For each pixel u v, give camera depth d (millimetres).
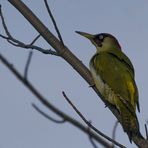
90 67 13688
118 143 7719
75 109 7719
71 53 11430
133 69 13820
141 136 9375
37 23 11461
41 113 5074
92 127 7852
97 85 12875
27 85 4203
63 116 4367
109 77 13039
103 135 7785
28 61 4473
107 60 13625
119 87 12719
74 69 11594
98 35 15008
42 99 4254
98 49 14891
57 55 11336
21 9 11594
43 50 11234
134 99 12648
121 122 11656
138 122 11805
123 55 14023
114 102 12547
